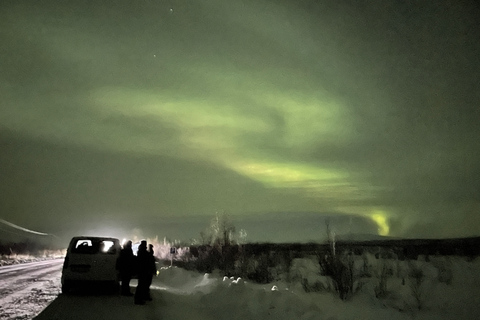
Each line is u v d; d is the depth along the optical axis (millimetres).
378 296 11289
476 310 9516
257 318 8984
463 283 12977
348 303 10578
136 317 8945
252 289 11547
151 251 11312
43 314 9219
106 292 13516
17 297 12078
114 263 13055
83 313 9359
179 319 8922
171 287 16250
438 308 9781
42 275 20375
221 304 10617
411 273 14312
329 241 14227
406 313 9320
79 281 12703
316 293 12242
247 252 24469
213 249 23453
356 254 24781
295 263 21266
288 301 9844
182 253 31312
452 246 29719
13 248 57562
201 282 15320
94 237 13680
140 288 10836
